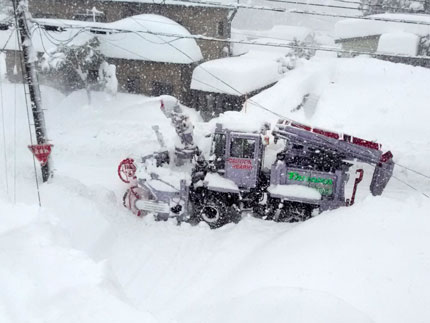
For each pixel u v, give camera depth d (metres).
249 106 19.09
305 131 9.36
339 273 5.49
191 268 7.79
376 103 19.38
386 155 9.38
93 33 21.02
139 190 10.26
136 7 24.23
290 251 6.64
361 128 17.23
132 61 22.16
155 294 6.95
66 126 18.19
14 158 13.38
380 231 6.44
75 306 3.62
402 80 22.34
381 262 5.56
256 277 6.13
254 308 5.04
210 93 21.23
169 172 9.95
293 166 9.62
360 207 7.57
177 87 21.98
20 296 3.68
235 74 20.47
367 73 24.23
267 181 10.08
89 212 8.91
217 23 24.36
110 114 19.41
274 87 21.39
